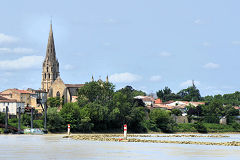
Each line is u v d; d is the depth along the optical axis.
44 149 99.69
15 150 95.75
